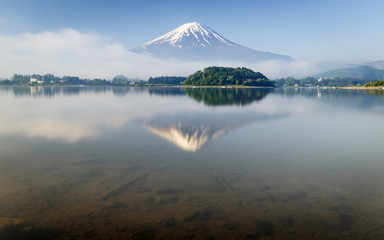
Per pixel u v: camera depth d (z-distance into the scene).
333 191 10.70
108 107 52.19
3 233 7.64
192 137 21.83
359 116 37.66
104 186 11.07
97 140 20.34
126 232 7.74
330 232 7.85
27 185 11.09
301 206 9.42
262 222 8.37
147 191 10.59
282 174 12.72
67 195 10.12
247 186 11.20
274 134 23.36
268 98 91.19
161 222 8.29
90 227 7.98
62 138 21.02
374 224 8.27
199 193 10.44
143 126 27.66
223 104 61.72
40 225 8.07
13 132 23.58
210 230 7.89
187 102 68.31
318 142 20.03
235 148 18.00
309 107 54.12
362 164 14.36
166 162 14.55
